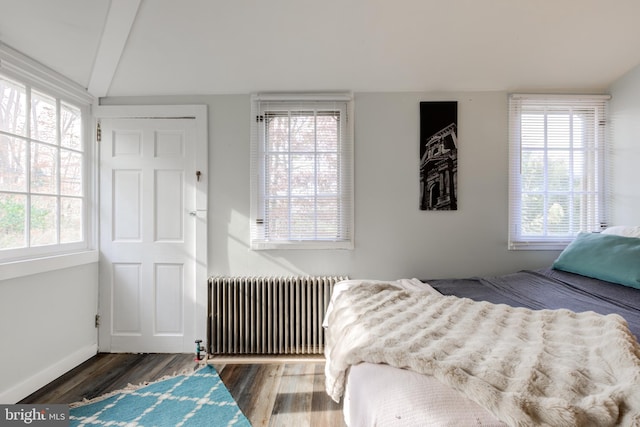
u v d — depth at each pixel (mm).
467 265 2584
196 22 2027
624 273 1836
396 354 986
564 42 2178
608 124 2545
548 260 2553
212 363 2420
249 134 2607
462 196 2570
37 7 1795
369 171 2588
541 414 731
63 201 2348
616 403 739
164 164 2588
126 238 2594
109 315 2570
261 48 2225
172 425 1716
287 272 2590
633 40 2162
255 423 1738
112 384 2127
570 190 2561
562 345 1045
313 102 2580
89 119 2562
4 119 1919
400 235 2590
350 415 1018
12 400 1891
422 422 771
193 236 2602
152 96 2605
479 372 872
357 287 1888
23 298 1965
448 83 2525
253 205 2590
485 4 1925
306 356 2498
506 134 2559
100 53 2217
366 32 2107
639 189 2346
